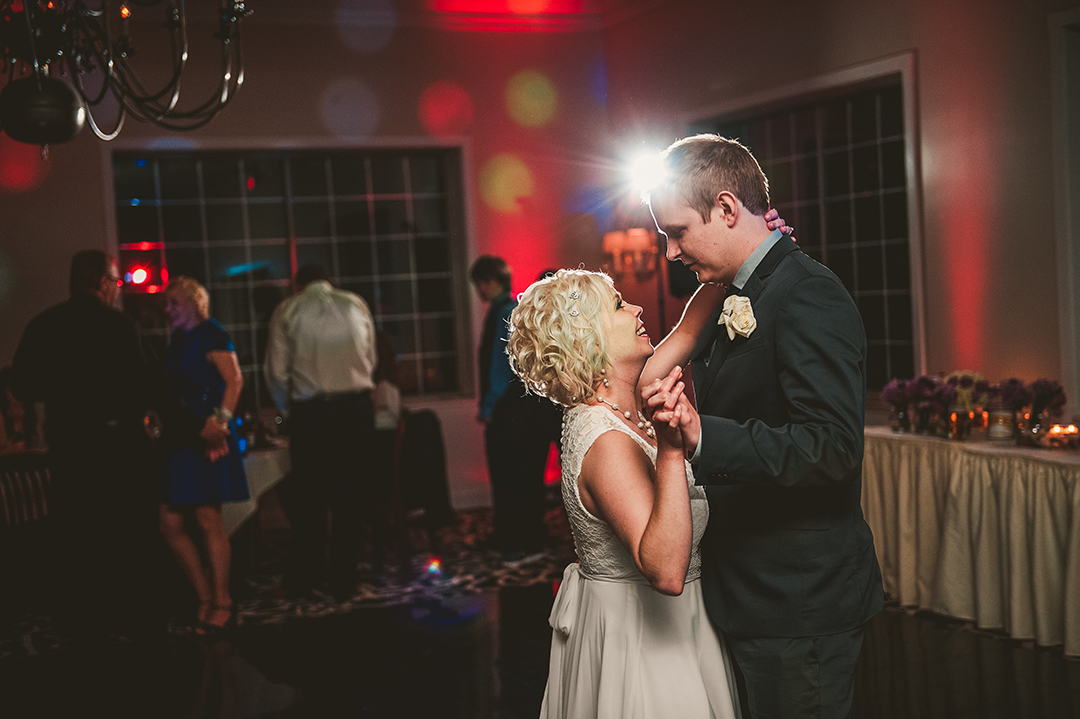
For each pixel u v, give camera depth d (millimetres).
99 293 3984
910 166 5152
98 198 6258
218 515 4293
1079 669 3387
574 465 1652
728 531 1716
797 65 5730
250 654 3982
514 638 4062
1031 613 3652
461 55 6980
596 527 1678
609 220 7254
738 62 6133
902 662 3568
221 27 2945
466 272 7070
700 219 1671
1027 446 3768
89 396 3916
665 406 1421
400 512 5438
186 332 4262
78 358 3885
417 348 7141
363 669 3770
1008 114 4617
